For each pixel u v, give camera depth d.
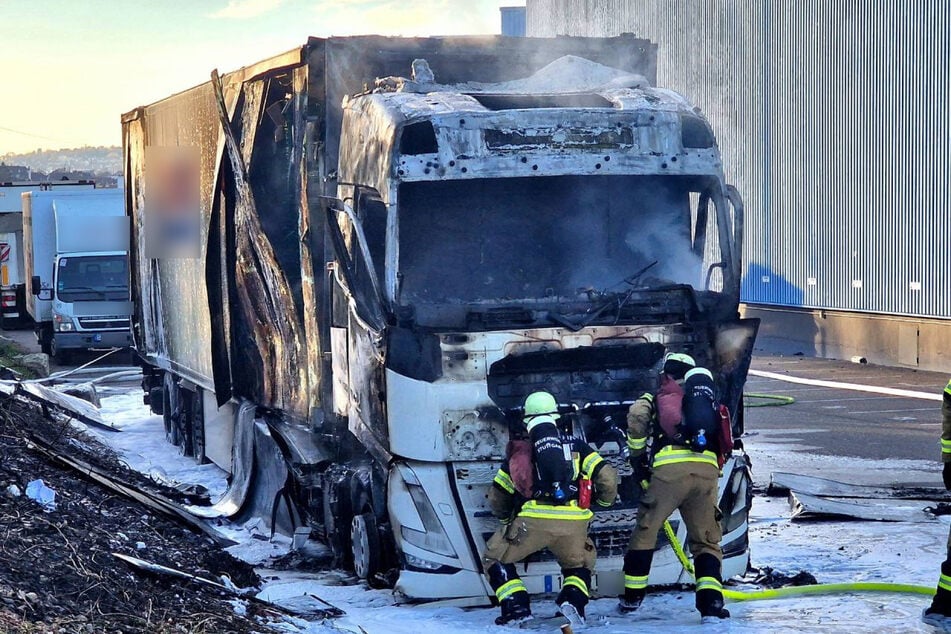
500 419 21.06
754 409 51.19
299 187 26.45
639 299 22.34
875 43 68.50
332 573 25.09
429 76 24.80
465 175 22.33
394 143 22.09
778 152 79.38
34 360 67.44
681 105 23.73
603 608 21.41
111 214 74.88
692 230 24.28
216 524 30.25
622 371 21.98
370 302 22.72
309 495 26.91
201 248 34.38
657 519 20.33
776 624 19.62
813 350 76.62
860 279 71.06
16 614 14.70
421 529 21.27
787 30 77.50
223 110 28.39
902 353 67.62
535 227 23.44
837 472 35.66
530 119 22.77
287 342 27.72
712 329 22.30
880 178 68.62
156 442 45.16
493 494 20.00
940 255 63.41
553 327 21.50
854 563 24.25
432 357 20.95
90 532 20.12
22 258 109.88
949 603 19.36
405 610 21.06
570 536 19.45
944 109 62.66
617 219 23.86
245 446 31.34
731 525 22.45
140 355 47.53
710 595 19.92
